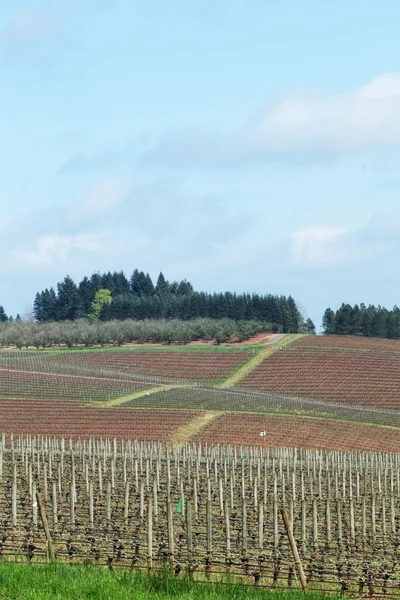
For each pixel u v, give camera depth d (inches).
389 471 2950.3
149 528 1186.0
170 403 5216.5
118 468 2783.0
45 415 4581.7
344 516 1984.5
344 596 1064.8
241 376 6614.2
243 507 1429.6
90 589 862.5
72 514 1619.1
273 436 4060.0
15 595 830.5
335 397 5772.6
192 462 3009.4
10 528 1531.7
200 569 1264.8
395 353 7431.1
